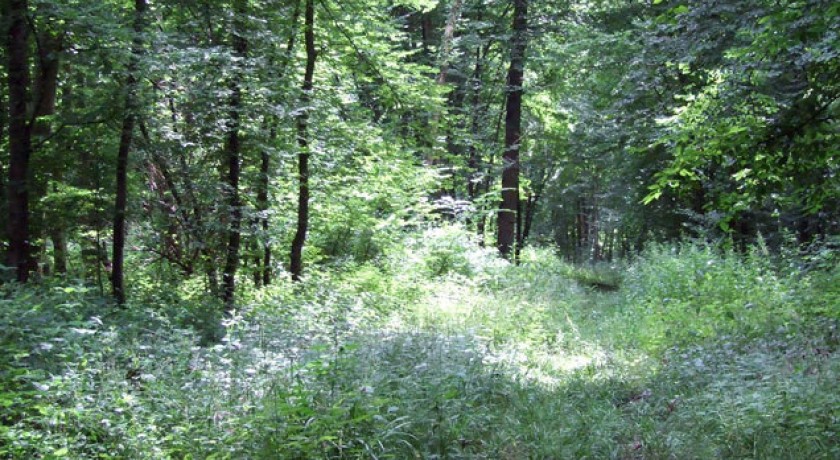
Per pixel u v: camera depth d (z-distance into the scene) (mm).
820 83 7195
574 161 30453
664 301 13445
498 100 27859
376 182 17109
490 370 8086
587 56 23688
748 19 11695
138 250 14117
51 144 11812
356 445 5578
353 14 13688
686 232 22953
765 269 14016
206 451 5613
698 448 5941
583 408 7387
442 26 27094
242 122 12758
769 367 7805
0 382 6137
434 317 11844
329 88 14305
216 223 12445
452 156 19938
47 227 12352
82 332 6910
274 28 13320
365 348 7980
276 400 6051
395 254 15977
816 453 5617
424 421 6055
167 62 10734
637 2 23469
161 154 12141
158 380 6762
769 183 7555
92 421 5707
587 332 12164
